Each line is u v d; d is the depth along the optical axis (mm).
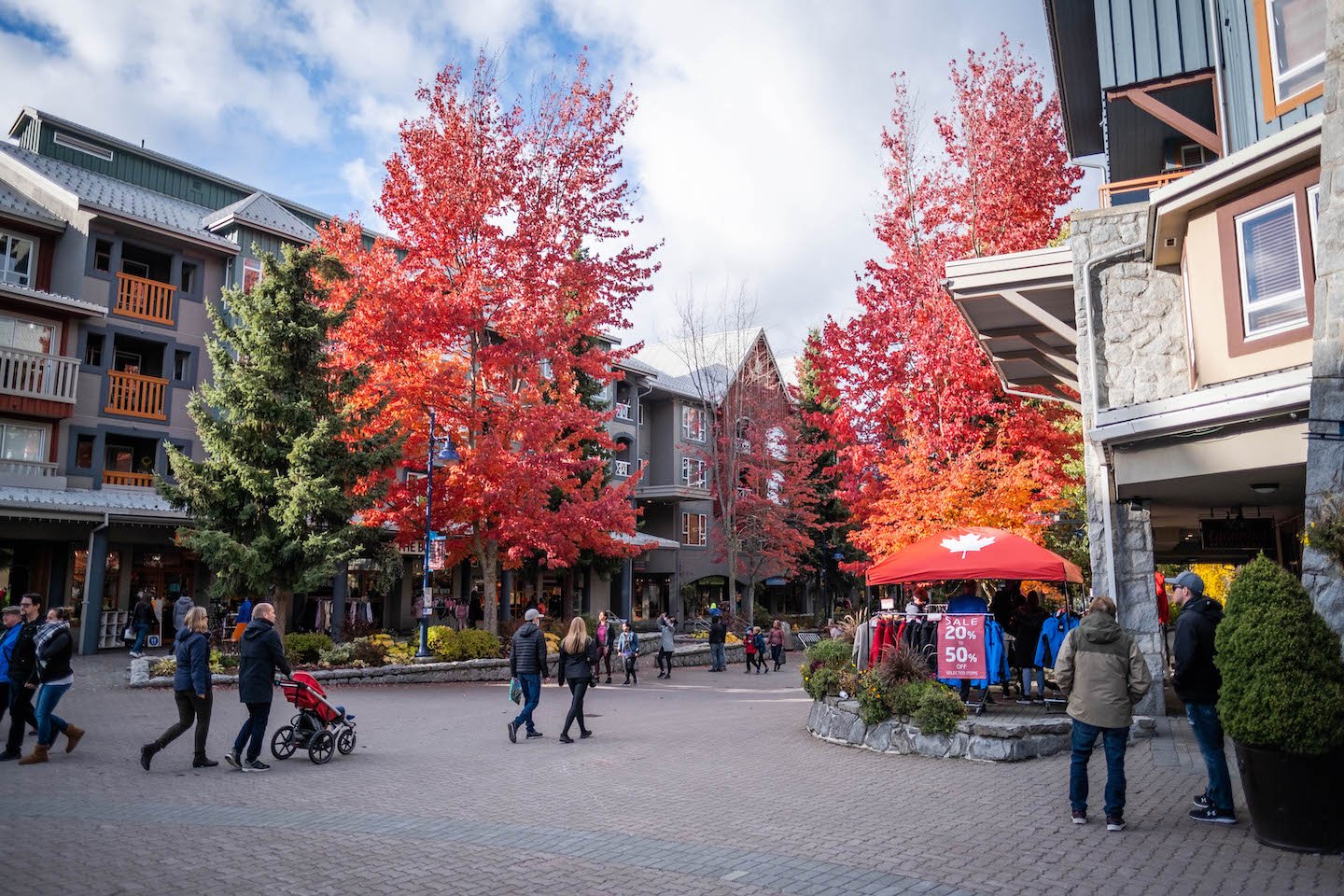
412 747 11602
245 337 19844
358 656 19719
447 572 33219
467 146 20844
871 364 18422
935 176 19078
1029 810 7418
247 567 18312
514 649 12438
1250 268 9992
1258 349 9781
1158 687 11461
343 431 19922
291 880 5652
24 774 9125
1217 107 12297
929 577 11133
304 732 10352
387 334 19812
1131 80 14289
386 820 7309
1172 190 10531
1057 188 18688
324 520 19984
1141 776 8516
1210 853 5996
